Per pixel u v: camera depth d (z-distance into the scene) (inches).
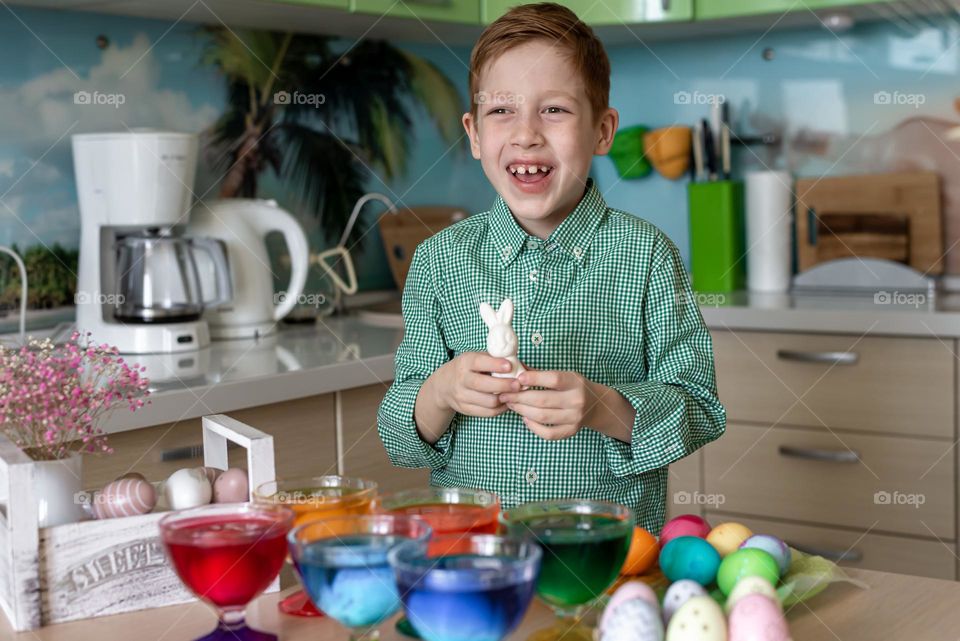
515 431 46.3
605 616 27.0
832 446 86.7
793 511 89.0
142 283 74.2
